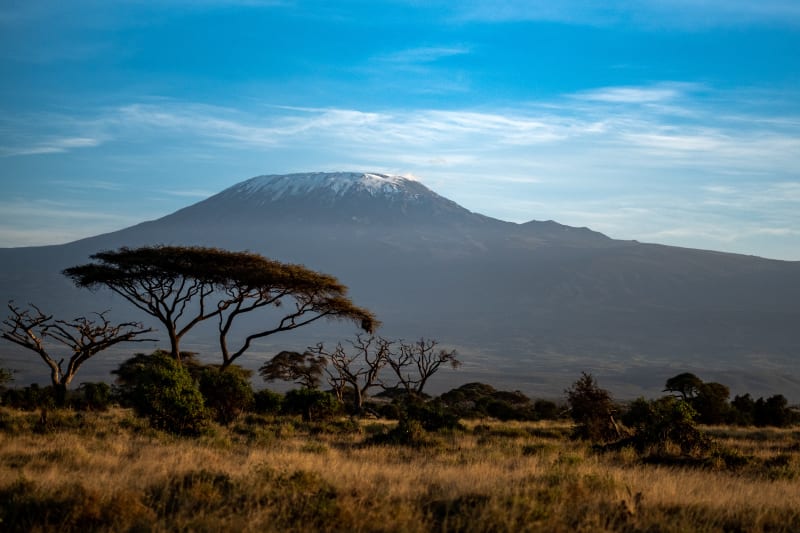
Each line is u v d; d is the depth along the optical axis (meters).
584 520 15.66
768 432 56.03
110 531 14.54
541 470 23.89
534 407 86.00
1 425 35.03
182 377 38.06
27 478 17.91
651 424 33.38
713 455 30.33
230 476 19.12
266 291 60.28
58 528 14.77
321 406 52.19
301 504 15.84
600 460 29.38
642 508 17.17
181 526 14.48
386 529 14.78
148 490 17.50
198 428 36.47
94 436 32.84
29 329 55.25
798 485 23.67
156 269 57.38
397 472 22.48
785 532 16.19
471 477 21.75
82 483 17.56
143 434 34.69
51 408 48.75
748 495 19.61
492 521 15.07
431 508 16.72
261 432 38.97
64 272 58.28
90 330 56.75
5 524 14.70
